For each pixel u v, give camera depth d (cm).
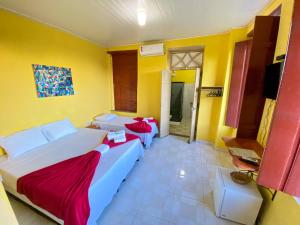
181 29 290
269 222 138
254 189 154
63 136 272
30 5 201
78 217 121
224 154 311
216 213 166
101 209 152
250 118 209
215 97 338
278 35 176
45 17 238
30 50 238
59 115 298
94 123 374
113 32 308
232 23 260
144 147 337
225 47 310
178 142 372
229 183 163
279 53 171
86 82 362
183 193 199
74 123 337
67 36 301
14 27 216
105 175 159
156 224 155
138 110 430
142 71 400
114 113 465
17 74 224
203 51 344
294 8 82
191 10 216
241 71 268
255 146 187
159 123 410
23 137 221
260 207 150
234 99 284
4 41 206
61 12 222
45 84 265
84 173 156
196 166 265
